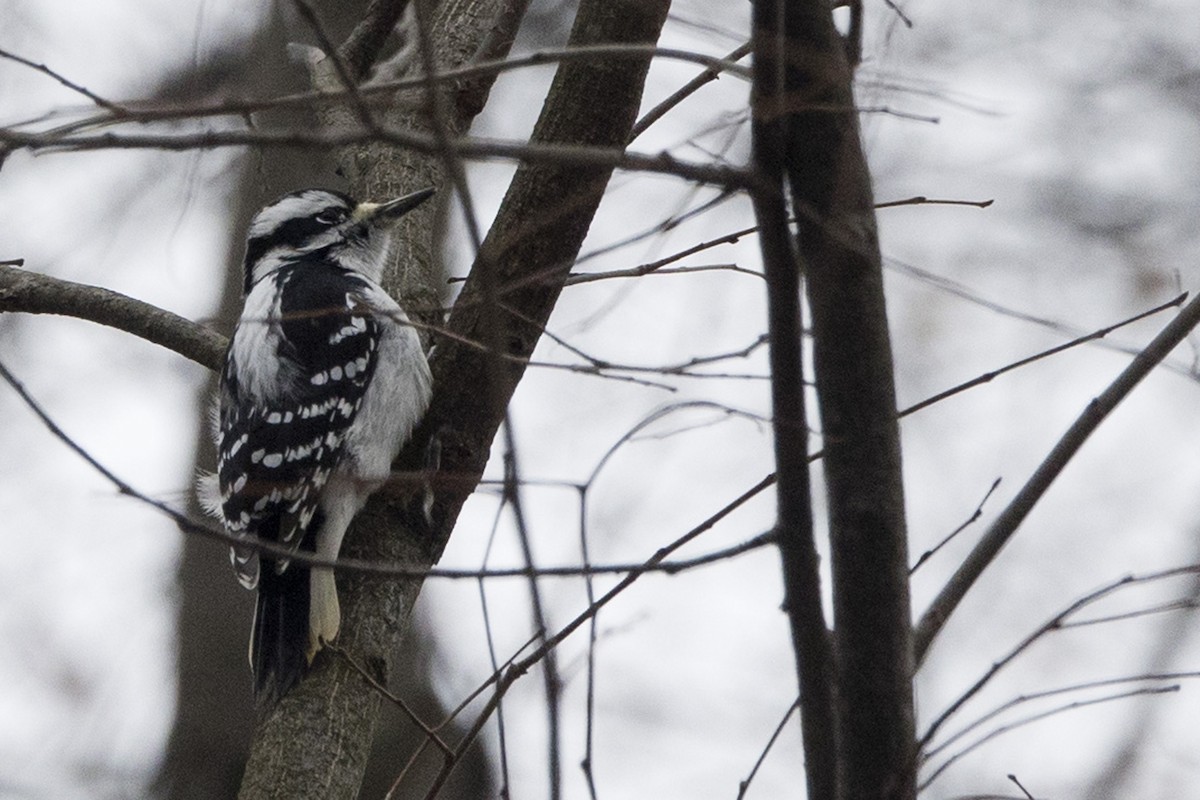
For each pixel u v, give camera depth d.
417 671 14.95
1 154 5.69
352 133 5.49
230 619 14.72
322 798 8.80
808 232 6.17
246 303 12.02
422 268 11.76
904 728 6.28
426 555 10.14
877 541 6.25
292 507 10.12
